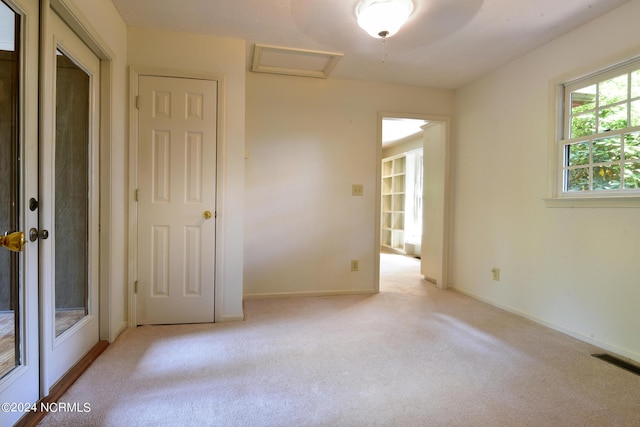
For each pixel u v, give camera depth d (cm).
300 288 340
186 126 253
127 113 243
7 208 135
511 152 297
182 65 252
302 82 336
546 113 263
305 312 290
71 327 181
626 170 214
